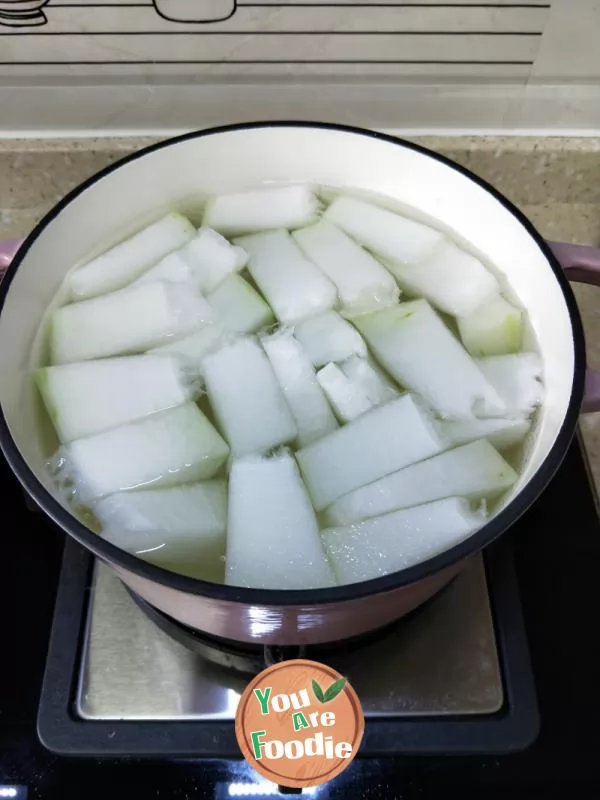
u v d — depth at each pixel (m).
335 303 0.36
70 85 0.40
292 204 0.38
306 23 0.37
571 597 0.36
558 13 0.36
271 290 0.36
